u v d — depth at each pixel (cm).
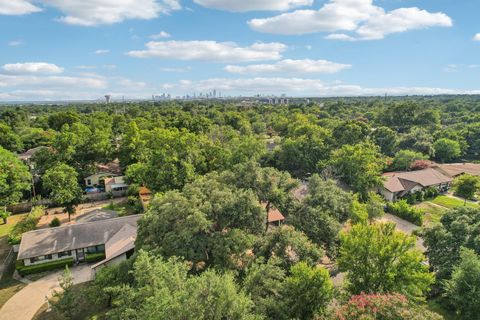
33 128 9256
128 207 5262
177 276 1831
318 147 6097
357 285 2286
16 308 2795
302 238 2483
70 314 2477
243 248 2377
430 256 2728
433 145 7912
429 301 2630
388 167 6738
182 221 2459
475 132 8394
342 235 2452
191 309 1587
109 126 8931
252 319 1672
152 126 8512
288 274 2320
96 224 3772
